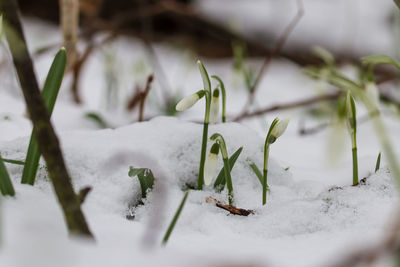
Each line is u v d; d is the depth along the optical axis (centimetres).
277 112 152
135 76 150
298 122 141
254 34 260
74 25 114
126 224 74
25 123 99
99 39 202
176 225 77
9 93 138
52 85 79
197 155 85
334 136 64
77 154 82
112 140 84
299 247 72
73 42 114
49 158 65
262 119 130
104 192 79
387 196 79
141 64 152
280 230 77
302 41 255
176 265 59
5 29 63
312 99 131
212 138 78
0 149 83
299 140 119
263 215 79
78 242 62
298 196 83
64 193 65
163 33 270
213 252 69
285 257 69
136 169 79
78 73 148
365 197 78
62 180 65
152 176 80
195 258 61
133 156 82
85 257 59
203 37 274
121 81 157
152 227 75
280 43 132
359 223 76
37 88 64
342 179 91
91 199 79
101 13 262
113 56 157
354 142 81
